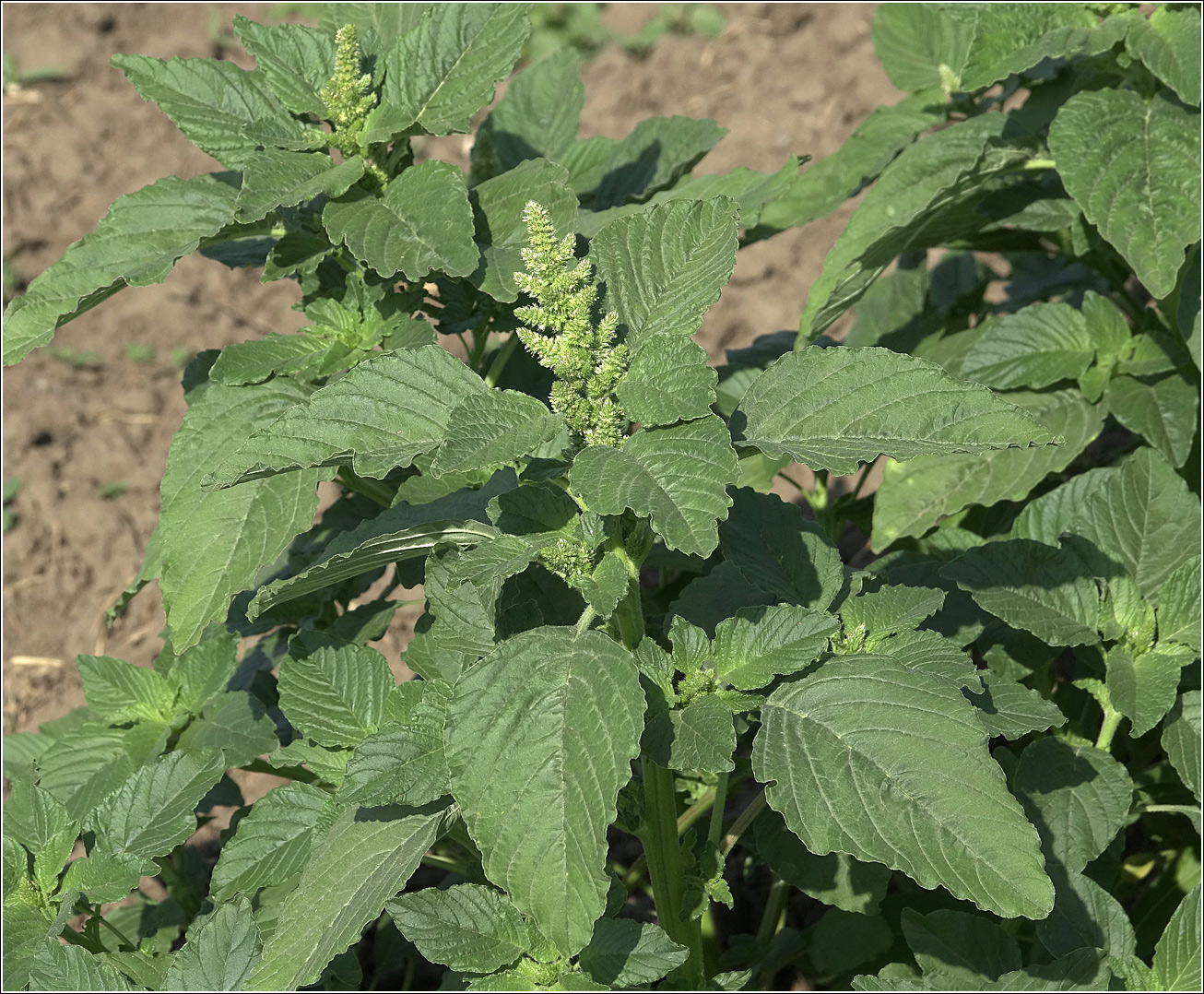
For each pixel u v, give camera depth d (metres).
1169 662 1.33
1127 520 1.39
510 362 1.42
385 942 1.49
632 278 1.23
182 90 1.35
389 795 1.20
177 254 1.31
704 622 1.32
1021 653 1.38
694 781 1.37
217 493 1.31
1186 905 1.25
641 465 1.16
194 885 1.51
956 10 1.48
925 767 1.17
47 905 1.28
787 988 1.55
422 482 1.33
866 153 1.60
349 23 1.40
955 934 1.29
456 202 1.28
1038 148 1.50
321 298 1.35
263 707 1.36
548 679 1.16
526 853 1.14
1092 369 1.49
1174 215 1.41
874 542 1.49
